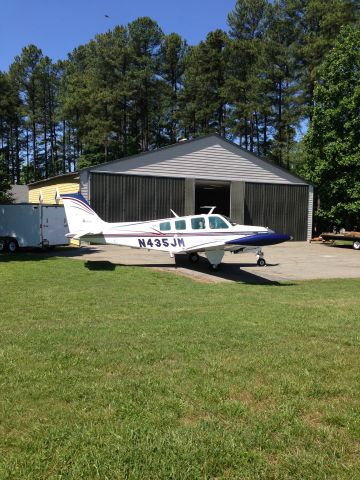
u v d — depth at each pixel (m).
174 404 3.55
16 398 3.64
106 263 14.38
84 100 51.31
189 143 24.28
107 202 22.23
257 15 45.56
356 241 22.81
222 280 11.89
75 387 3.87
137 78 47.94
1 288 9.39
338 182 25.89
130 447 2.92
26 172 61.84
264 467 2.74
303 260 17.45
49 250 19.03
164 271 13.05
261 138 46.72
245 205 26.17
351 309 7.61
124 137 51.84
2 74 54.62
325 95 26.70
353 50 25.94
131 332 5.76
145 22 48.53
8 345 5.10
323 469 2.72
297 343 5.30
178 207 24.17
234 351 4.96
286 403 3.60
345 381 4.07
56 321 6.41
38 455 2.83
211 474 2.68
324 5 38.81
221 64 47.09
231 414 3.40
